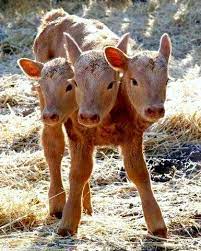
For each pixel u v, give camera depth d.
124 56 6.78
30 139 10.73
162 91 6.63
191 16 16.41
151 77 6.61
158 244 7.28
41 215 8.05
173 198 8.46
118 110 7.05
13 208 8.00
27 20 16.95
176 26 16.11
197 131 10.42
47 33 8.38
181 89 11.85
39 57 8.47
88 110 6.59
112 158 9.71
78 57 6.89
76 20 8.16
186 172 9.36
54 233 7.53
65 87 7.00
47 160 8.05
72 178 7.38
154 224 7.40
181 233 7.64
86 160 7.29
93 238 7.40
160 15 16.80
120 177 9.33
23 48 15.38
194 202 8.31
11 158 9.84
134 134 7.18
